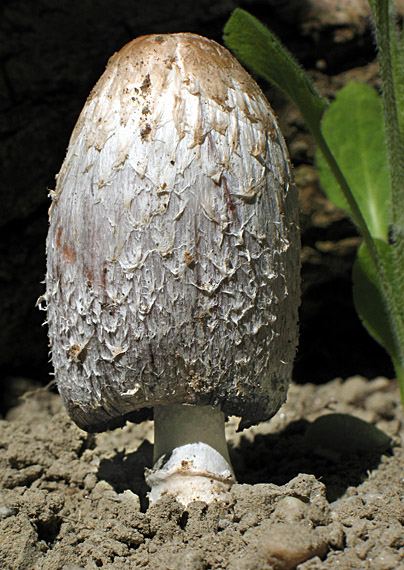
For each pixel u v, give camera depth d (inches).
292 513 9.7
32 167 13.7
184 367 9.9
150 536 10.1
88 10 13.6
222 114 10.1
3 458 11.4
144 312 9.9
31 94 13.6
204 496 10.2
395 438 12.6
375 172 12.4
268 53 11.0
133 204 9.9
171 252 9.8
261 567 9.2
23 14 13.4
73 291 10.1
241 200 10.0
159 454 10.4
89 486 11.2
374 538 9.6
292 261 10.5
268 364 10.3
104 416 10.4
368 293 11.6
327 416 12.2
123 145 9.9
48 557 9.8
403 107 11.5
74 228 10.1
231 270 9.9
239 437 12.8
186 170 9.9
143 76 10.1
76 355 10.2
